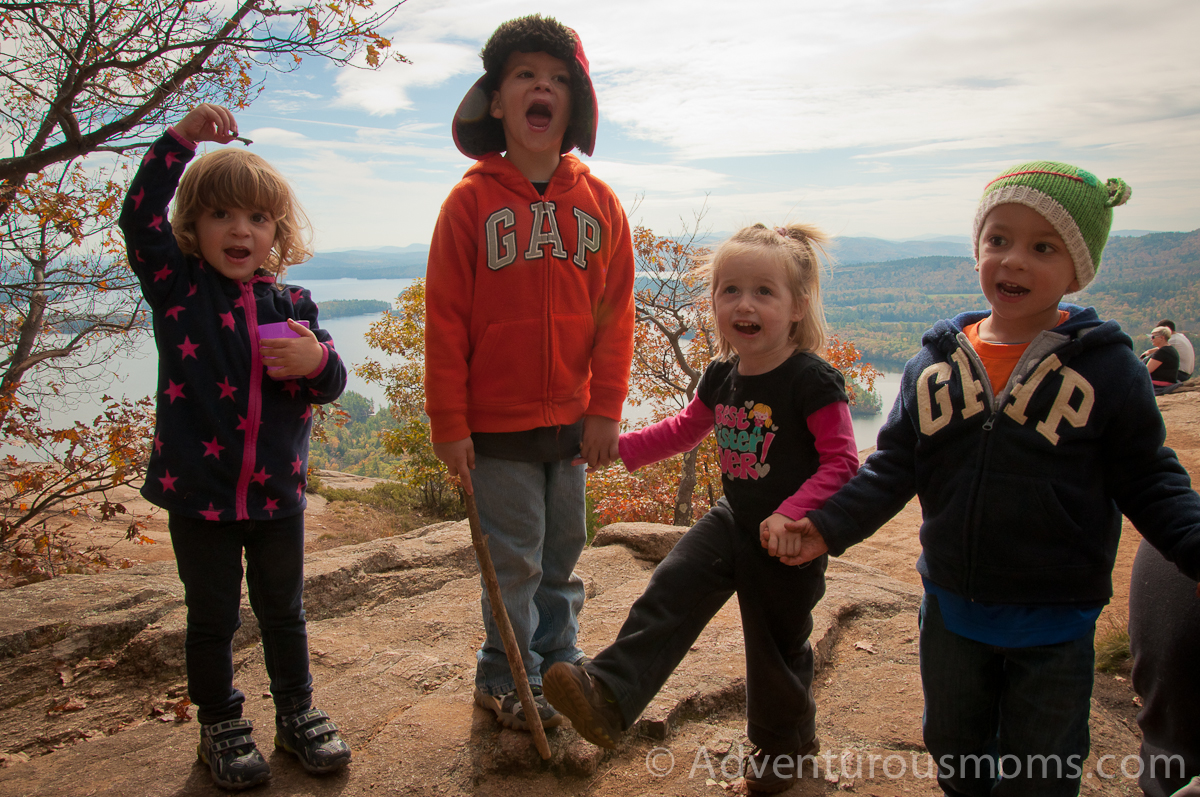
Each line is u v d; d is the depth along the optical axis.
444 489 24.41
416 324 22.88
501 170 2.12
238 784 2.03
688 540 2.03
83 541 11.70
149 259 1.93
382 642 3.13
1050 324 1.71
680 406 16.84
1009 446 1.61
